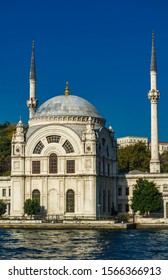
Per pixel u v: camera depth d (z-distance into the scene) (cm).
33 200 14638
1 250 7938
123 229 12525
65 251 7806
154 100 16825
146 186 14688
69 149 15025
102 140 15550
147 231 11812
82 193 14688
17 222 13288
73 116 15500
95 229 12600
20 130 15438
